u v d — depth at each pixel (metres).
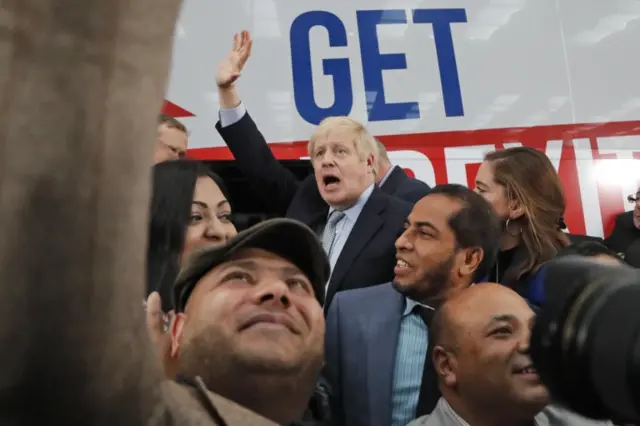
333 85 1.46
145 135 0.17
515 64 1.52
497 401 0.91
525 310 0.94
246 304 0.75
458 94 1.49
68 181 0.16
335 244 1.18
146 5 0.17
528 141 1.48
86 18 0.16
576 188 1.44
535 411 0.86
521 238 1.13
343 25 1.50
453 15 1.54
